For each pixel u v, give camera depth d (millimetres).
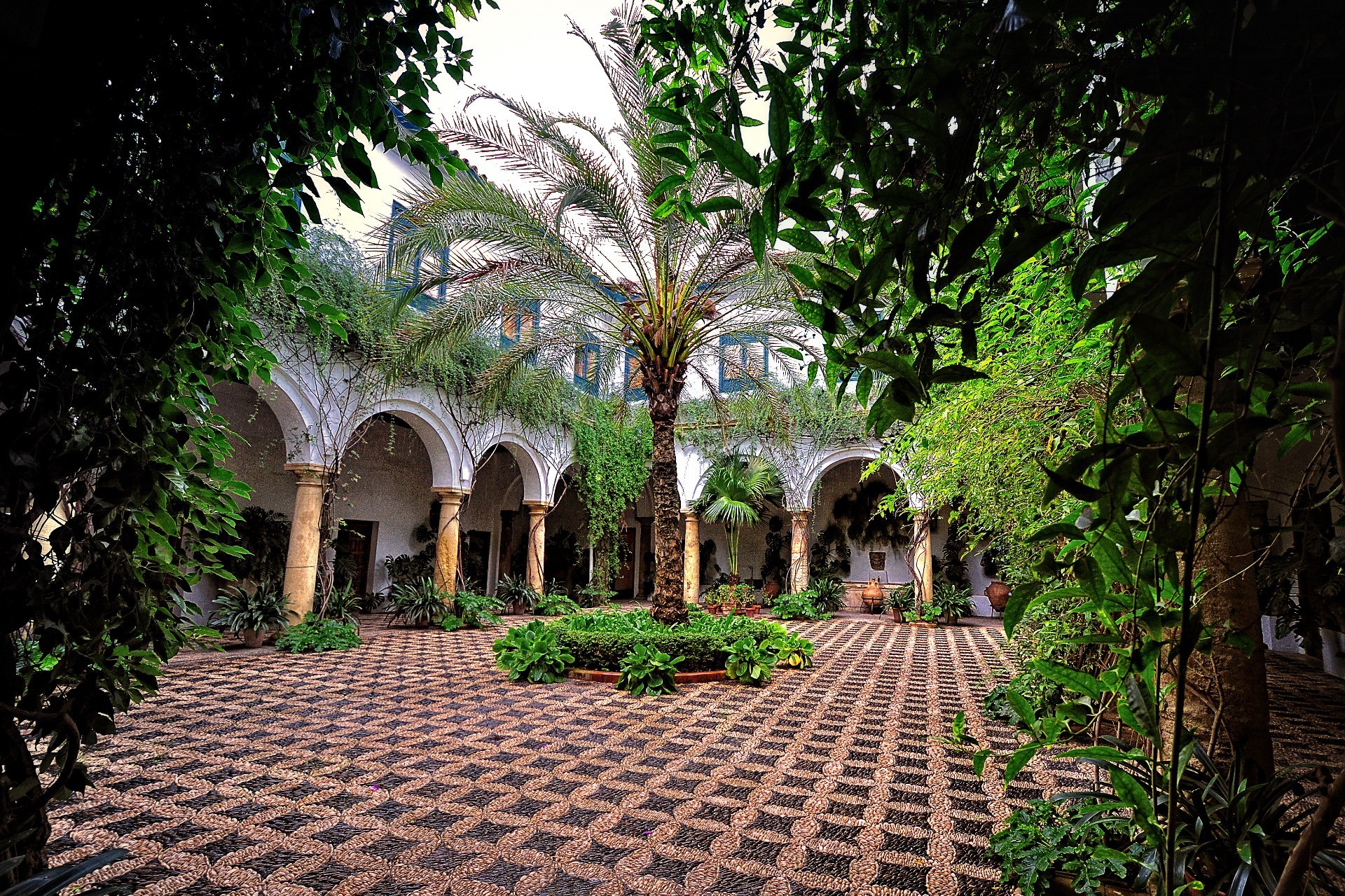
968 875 3018
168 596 1965
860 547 18156
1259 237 855
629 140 7258
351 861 3102
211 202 1657
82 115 1387
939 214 933
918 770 4461
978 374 900
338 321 2303
